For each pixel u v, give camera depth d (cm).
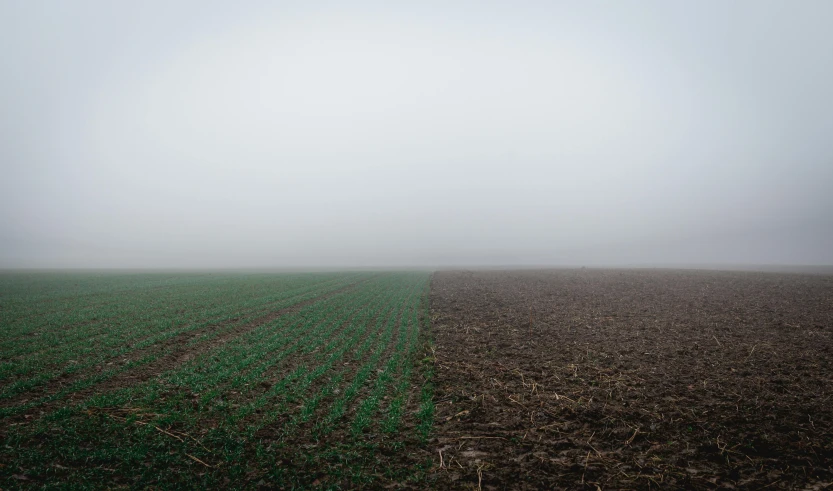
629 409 984
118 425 858
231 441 799
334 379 1204
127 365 1281
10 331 1734
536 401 1047
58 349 1466
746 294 3116
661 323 2017
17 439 775
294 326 1986
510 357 1456
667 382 1165
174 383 1142
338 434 852
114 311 2281
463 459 767
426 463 746
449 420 940
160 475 680
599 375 1240
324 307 2636
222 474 692
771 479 698
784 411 951
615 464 752
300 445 798
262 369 1283
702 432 859
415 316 2344
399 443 814
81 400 998
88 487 639
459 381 1206
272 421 904
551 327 1959
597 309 2489
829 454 766
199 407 973
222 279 4962
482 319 2206
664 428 885
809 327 1866
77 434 809
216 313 2292
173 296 3028
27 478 664
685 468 736
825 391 1070
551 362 1384
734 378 1185
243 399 1038
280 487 659
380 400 1062
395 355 1502
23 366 1229
